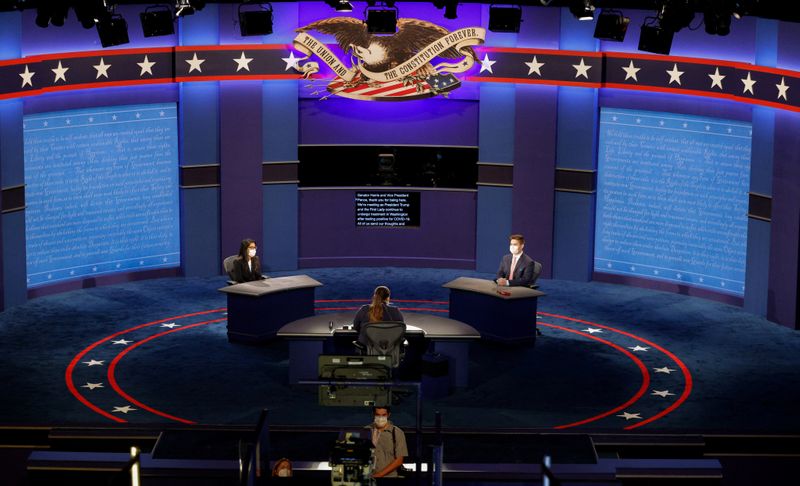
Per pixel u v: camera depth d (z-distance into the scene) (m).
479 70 21.27
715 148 20.20
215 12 21.00
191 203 21.61
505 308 17.75
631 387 16.27
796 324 18.97
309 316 18.08
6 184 19.27
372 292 20.98
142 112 21.09
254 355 17.50
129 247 21.42
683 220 20.80
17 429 14.30
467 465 12.28
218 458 12.70
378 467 11.63
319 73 21.52
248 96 21.55
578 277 21.83
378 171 22.38
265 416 11.07
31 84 19.20
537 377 16.64
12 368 16.70
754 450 14.41
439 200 22.39
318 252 22.50
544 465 8.63
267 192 22.00
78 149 20.50
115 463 12.61
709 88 19.72
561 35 20.97
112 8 18.50
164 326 18.84
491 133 21.78
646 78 20.33
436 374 15.72
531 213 21.84
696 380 16.59
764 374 16.88
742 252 20.17
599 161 21.50
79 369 16.72
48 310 19.61
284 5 21.23
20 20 19.09
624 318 19.56
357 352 16.09
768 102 18.75
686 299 20.73
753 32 19.22
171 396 15.72
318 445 13.31
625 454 14.14
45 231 20.33
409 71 21.38
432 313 19.73
